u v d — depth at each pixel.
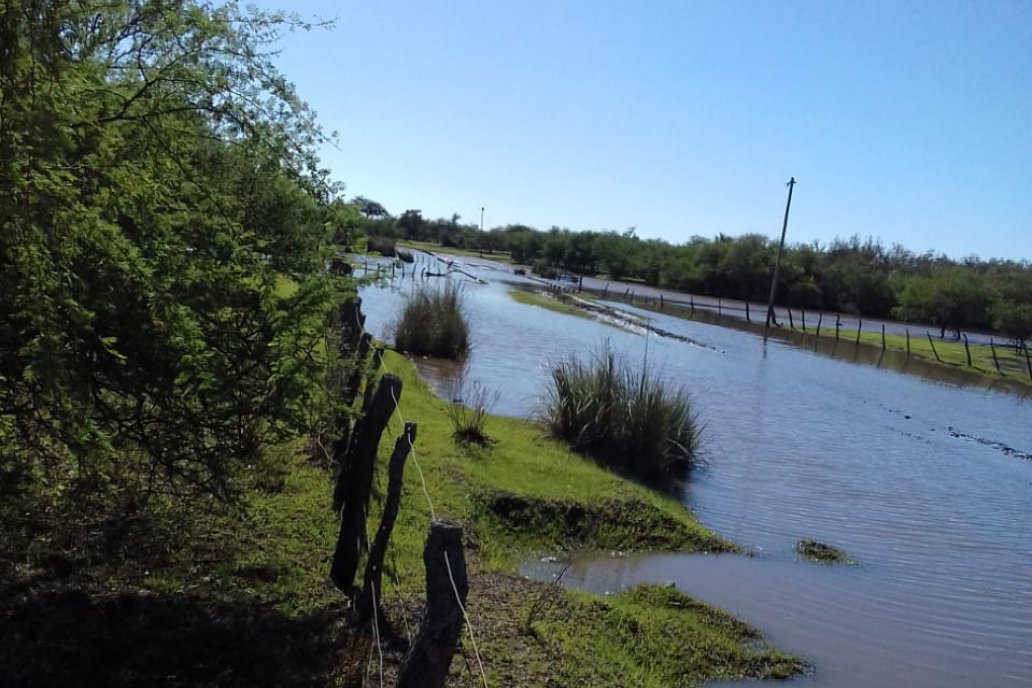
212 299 4.33
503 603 5.74
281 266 4.81
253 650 4.30
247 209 4.80
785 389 20.97
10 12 2.77
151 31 4.07
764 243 66.38
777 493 11.05
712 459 12.52
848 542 9.37
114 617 4.42
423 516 7.17
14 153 2.81
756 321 46.38
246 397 4.51
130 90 3.94
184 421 4.57
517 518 8.08
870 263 77.56
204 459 4.71
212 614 4.63
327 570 5.46
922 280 57.66
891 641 6.73
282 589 5.07
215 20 4.17
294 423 4.62
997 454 15.99
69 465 5.68
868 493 11.70
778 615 6.97
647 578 7.44
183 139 4.25
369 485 5.37
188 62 4.13
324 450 7.44
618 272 76.50
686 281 67.81
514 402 13.91
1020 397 25.86
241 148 4.61
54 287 3.25
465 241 103.06
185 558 5.29
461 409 11.62
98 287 3.67
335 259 5.06
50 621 4.24
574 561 7.62
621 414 11.13
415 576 5.68
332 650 4.43
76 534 5.26
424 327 18.19
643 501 9.08
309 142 4.72
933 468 14.01
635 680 4.98
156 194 3.78
